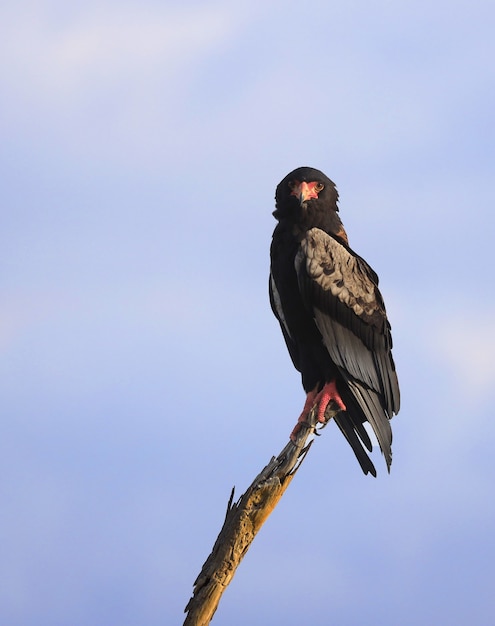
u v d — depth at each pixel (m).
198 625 9.35
